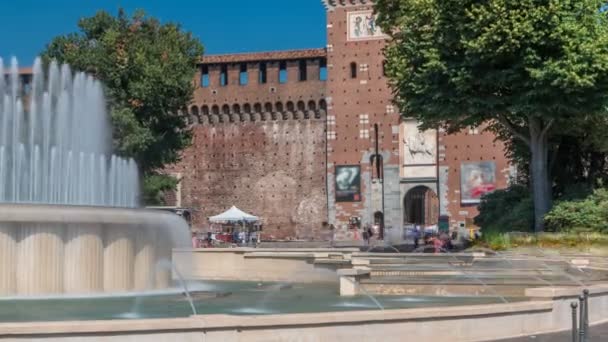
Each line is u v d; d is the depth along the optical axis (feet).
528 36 119.55
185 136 206.59
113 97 191.21
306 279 103.14
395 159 244.63
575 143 143.02
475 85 126.52
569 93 120.78
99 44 196.65
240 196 261.85
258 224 258.57
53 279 68.39
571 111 122.52
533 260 100.27
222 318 42.60
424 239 181.78
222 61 261.65
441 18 125.80
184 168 267.18
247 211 260.83
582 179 144.56
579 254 112.47
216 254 110.63
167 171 267.80
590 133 133.49
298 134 258.16
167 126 201.67
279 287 90.33
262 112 260.62
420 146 242.78
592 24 122.01
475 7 123.24
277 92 258.57
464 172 237.66
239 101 261.85
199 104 265.34
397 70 135.03
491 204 151.33
